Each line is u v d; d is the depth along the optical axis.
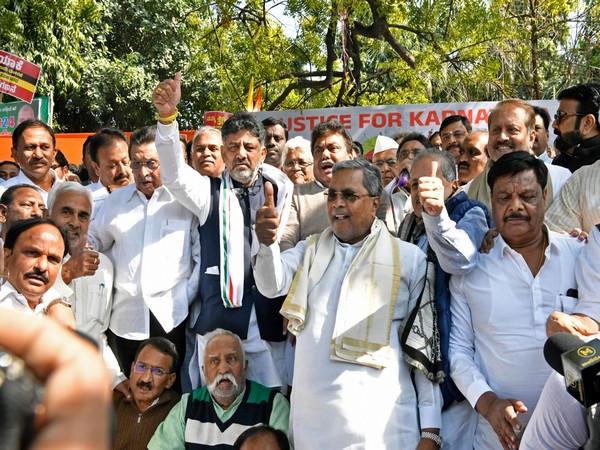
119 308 4.62
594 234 3.56
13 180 5.78
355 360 3.74
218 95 14.97
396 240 4.02
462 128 6.37
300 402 3.84
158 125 4.16
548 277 3.64
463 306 3.83
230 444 4.21
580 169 4.17
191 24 16.11
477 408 3.58
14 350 0.68
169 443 4.31
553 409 2.79
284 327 4.43
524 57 13.59
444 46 13.44
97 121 22.25
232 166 4.47
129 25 22.78
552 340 2.33
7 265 3.87
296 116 10.70
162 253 4.56
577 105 4.79
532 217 3.61
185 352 4.71
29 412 0.65
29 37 16.31
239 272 4.37
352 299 3.83
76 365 0.67
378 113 10.61
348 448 3.67
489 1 13.41
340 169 3.99
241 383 4.27
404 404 3.79
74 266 4.21
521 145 4.44
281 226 4.51
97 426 0.64
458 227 3.93
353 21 13.54
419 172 4.11
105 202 4.84
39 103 11.30
